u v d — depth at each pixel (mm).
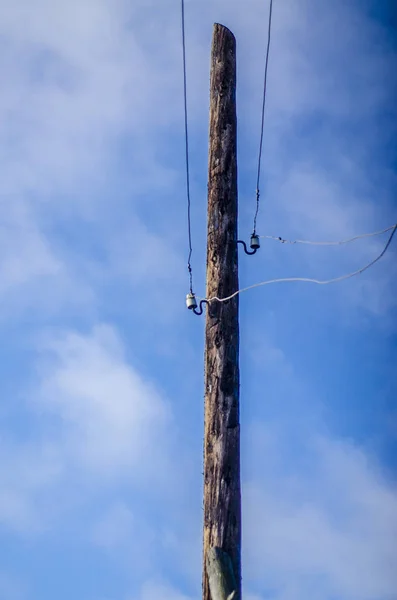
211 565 15969
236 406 17172
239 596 15852
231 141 19359
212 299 17969
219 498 16438
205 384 17406
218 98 19719
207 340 17719
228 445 16797
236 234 18750
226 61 20031
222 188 18953
